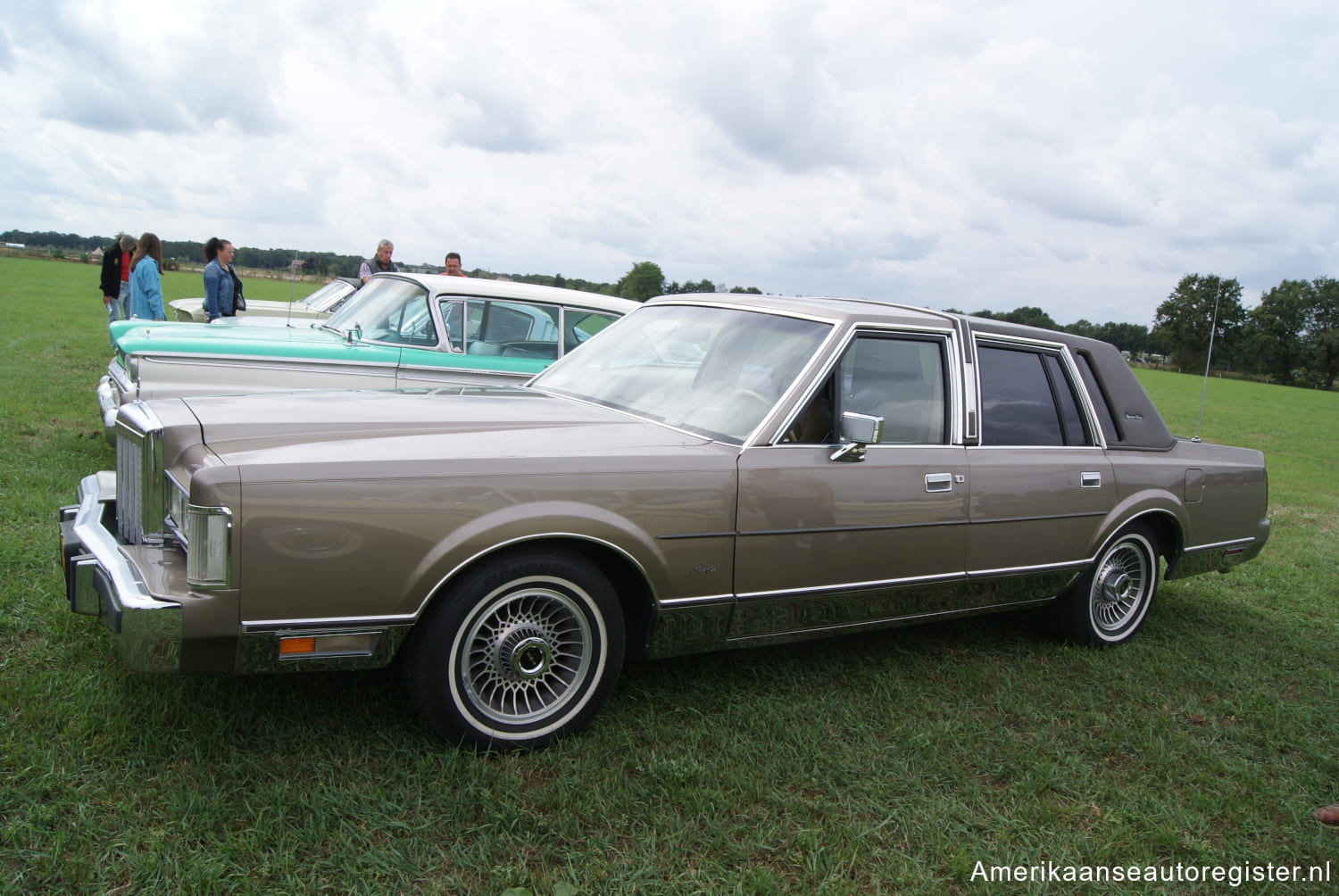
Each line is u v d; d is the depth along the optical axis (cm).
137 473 295
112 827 241
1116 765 335
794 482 335
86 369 1188
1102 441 445
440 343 679
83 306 2548
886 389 371
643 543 305
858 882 251
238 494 252
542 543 294
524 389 420
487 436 310
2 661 323
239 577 253
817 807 283
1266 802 315
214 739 284
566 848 251
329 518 261
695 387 371
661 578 312
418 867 237
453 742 290
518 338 711
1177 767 333
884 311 385
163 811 249
